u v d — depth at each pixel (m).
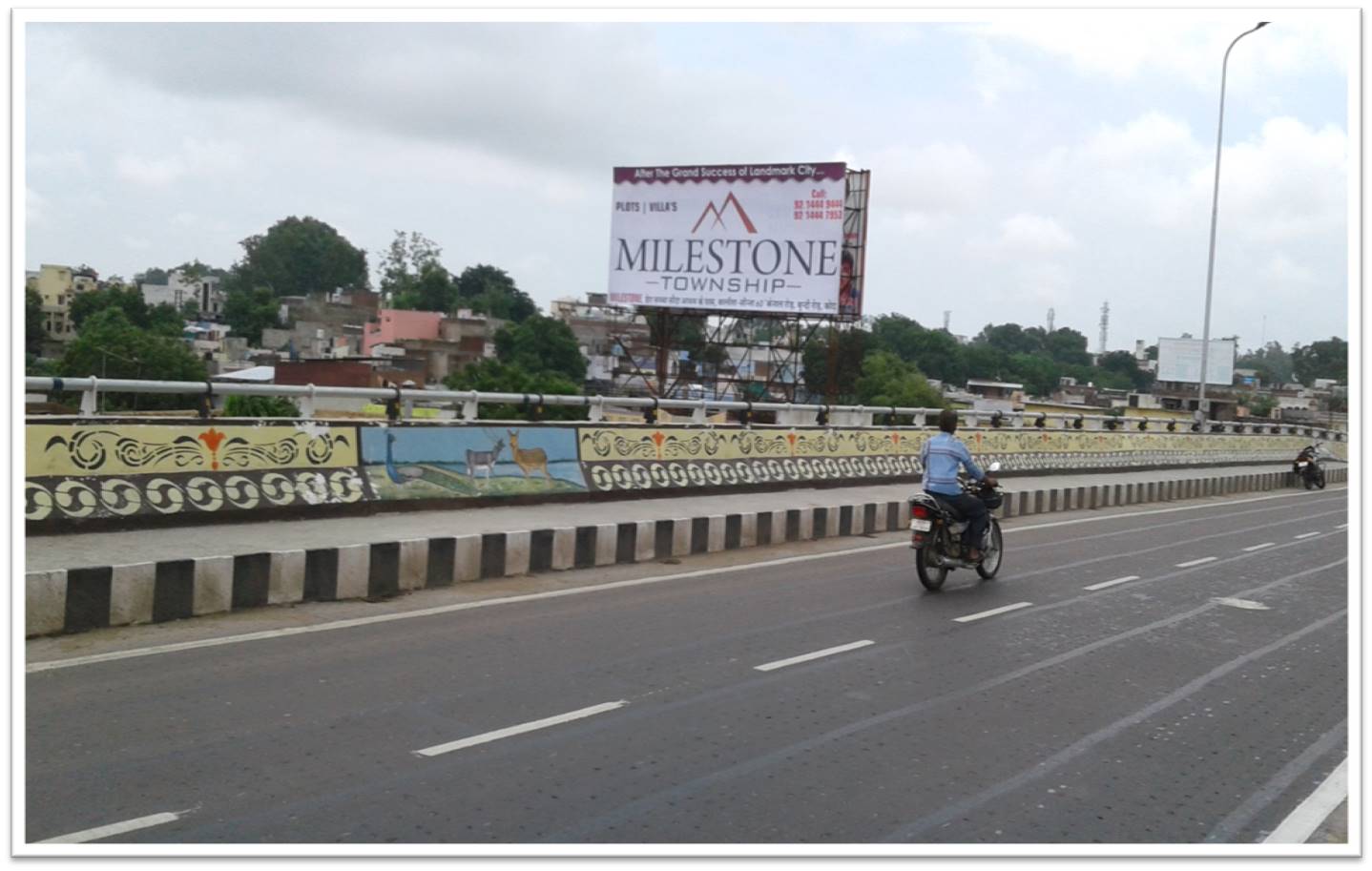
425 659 8.85
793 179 37.88
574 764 6.54
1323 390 109.31
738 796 6.14
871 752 6.97
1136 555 17.03
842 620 10.96
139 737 6.78
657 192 40.00
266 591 10.71
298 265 97.62
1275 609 12.66
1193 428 42.16
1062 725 7.72
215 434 13.09
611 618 10.70
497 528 14.23
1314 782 6.75
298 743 6.76
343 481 14.38
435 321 65.06
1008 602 12.34
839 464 23.09
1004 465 28.47
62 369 29.78
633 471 18.66
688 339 42.25
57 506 11.56
